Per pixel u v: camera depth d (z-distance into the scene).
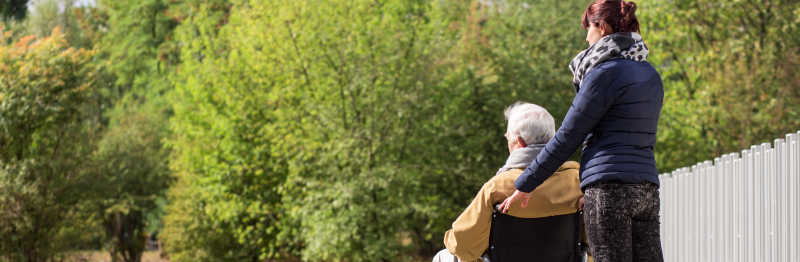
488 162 16.52
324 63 15.09
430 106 15.08
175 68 25.89
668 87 15.68
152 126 24.78
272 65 15.94
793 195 3.46
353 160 14.41
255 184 17.33
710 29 14.70
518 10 18.66
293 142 14.73
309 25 15.20
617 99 2.08
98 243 18.27
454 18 18.36
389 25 15.90
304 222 14.80
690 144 14.68
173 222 19.33
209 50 18.25
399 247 14.97
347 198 14.03
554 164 2.17
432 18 17.30
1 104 14.12
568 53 17.17
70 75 15.31
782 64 13.49
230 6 25.45
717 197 4.67
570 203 2.47
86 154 16.25
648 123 2.11
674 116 15.26
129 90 29.81
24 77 14.62
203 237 18.67
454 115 16.33
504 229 2.48
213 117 17.42
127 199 21.44
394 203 14.66
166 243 19.98
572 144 2.13
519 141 2.58
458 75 16.23
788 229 3.53
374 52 15.16
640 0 15.34
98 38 23.94
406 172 14.59
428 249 18.69
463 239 2.52
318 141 14.90
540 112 2.58
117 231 23.22
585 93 2.10
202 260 18.45
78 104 15.55
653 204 2.10
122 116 25.14
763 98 13.09
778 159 3.67
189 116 18.44
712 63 13.67
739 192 4.25
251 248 18.59
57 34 15.78
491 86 16.97
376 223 14.47
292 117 15.38
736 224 4.30
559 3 18.05
